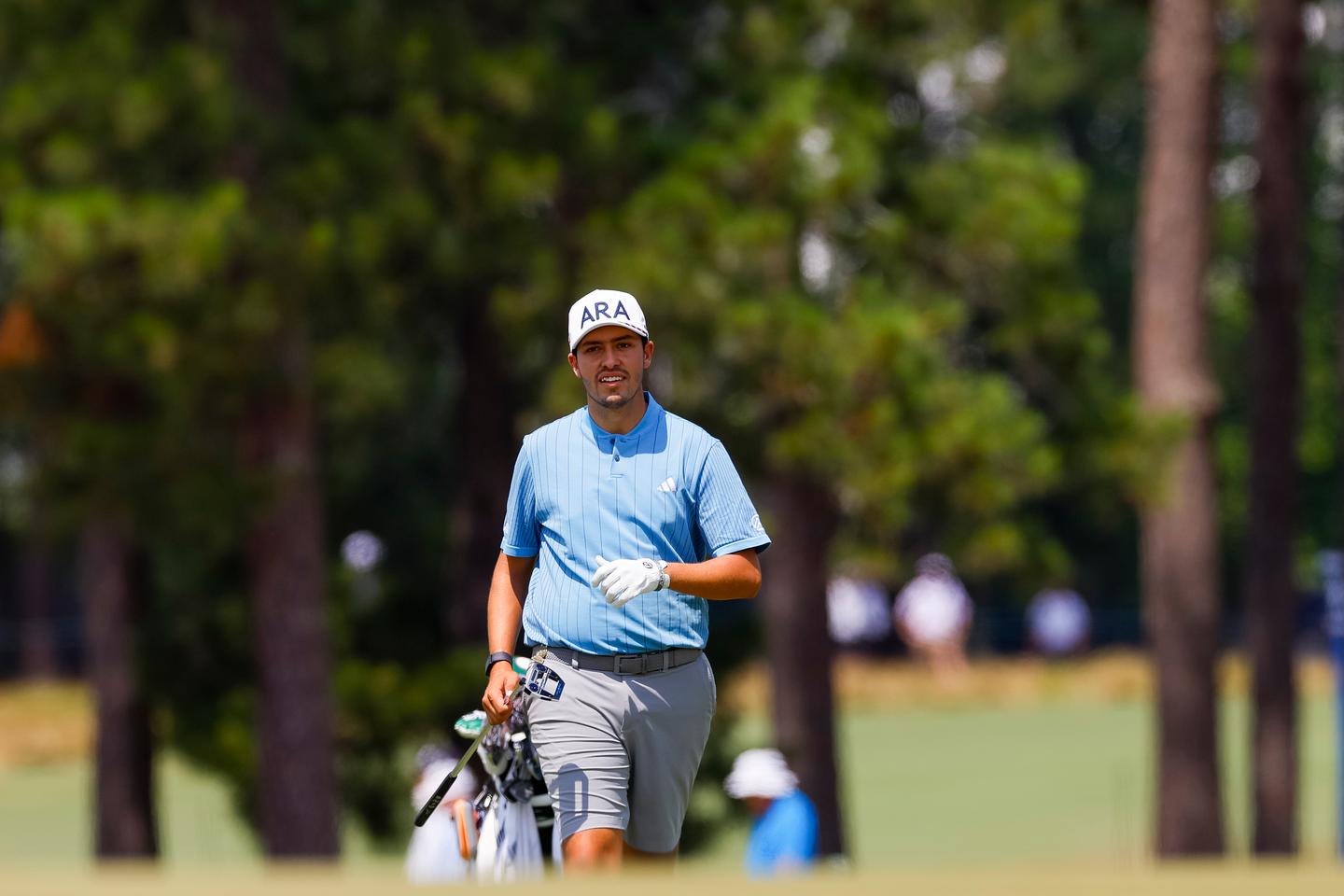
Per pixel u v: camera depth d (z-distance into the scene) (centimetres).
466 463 5869
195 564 6344
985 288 5238
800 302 4725
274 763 5412
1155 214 6488
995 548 4766
